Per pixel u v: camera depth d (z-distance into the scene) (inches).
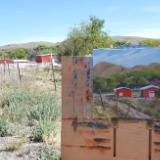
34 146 54.0
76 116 41.3
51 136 57.7
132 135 39.6
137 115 39.4
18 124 70.5
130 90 39.5
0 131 62.4
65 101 41.5
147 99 39.0
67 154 41.8
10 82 148.3
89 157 41.1
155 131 38.9
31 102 92.4
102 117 40.5
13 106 80.7
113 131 40.2
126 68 39.5
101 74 40.3
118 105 39.9
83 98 41.0
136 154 39.6
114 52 39.8
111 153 40.4
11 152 52.1
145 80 39.0
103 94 40.3
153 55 38.8
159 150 38.9
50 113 73.4
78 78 41.0
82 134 41.2
